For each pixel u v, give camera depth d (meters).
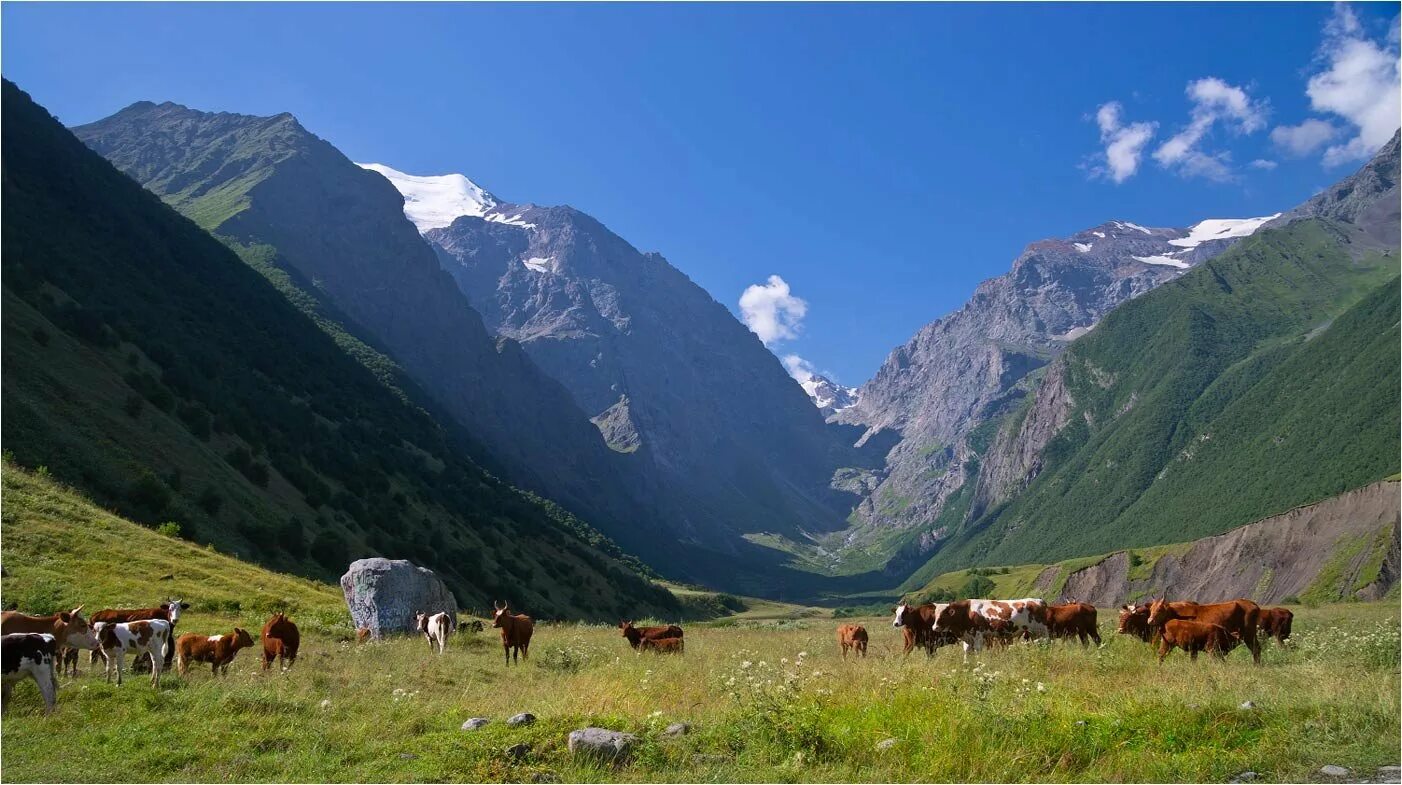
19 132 162.75
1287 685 15.44
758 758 12.19
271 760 12.79
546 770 11.91
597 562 178.75
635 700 15.54
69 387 76.62
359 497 114.25
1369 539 108.25
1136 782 10.87
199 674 20.30
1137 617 23.55
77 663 21.38
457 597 96.25
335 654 26.41
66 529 40.31
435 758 12.50
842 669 17.97
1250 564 127.38
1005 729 12.31
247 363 144.88
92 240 146.38
